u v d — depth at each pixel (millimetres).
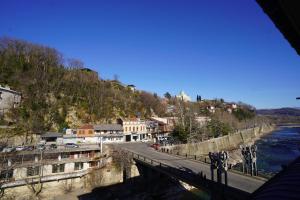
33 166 49125
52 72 102875
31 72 94188
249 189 29203
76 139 84188
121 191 52656
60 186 50688
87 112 105125
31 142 70125
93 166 58250
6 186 43344
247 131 164375
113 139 99375
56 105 94188
